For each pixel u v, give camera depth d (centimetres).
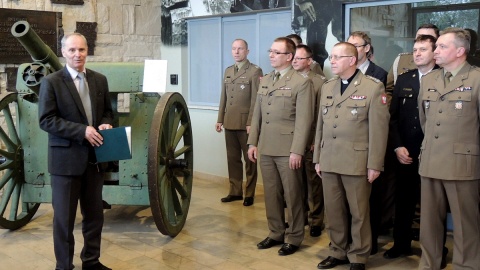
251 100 435
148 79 343
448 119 259
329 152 290
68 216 272
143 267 306
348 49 282
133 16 571
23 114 363
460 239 265
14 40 479
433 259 279
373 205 320
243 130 442
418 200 346
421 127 288
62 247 274
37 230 375
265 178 329
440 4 366
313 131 363
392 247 327
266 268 304
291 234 327
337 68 284
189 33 568
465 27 357
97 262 293
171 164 348
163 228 335
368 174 280
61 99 267
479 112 253
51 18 505
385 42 398
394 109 313
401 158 304
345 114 285
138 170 359
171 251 333
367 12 403
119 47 562
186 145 390
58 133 262
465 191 259
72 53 268
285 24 472
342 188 295
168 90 590
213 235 365
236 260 317
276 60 316
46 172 366
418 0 375
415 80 308
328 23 418
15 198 372
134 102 360
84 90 278
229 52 530
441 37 260
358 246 291
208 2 530
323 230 373
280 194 332
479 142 257
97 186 285
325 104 296
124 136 267
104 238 358
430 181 271
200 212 423
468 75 257
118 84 362
